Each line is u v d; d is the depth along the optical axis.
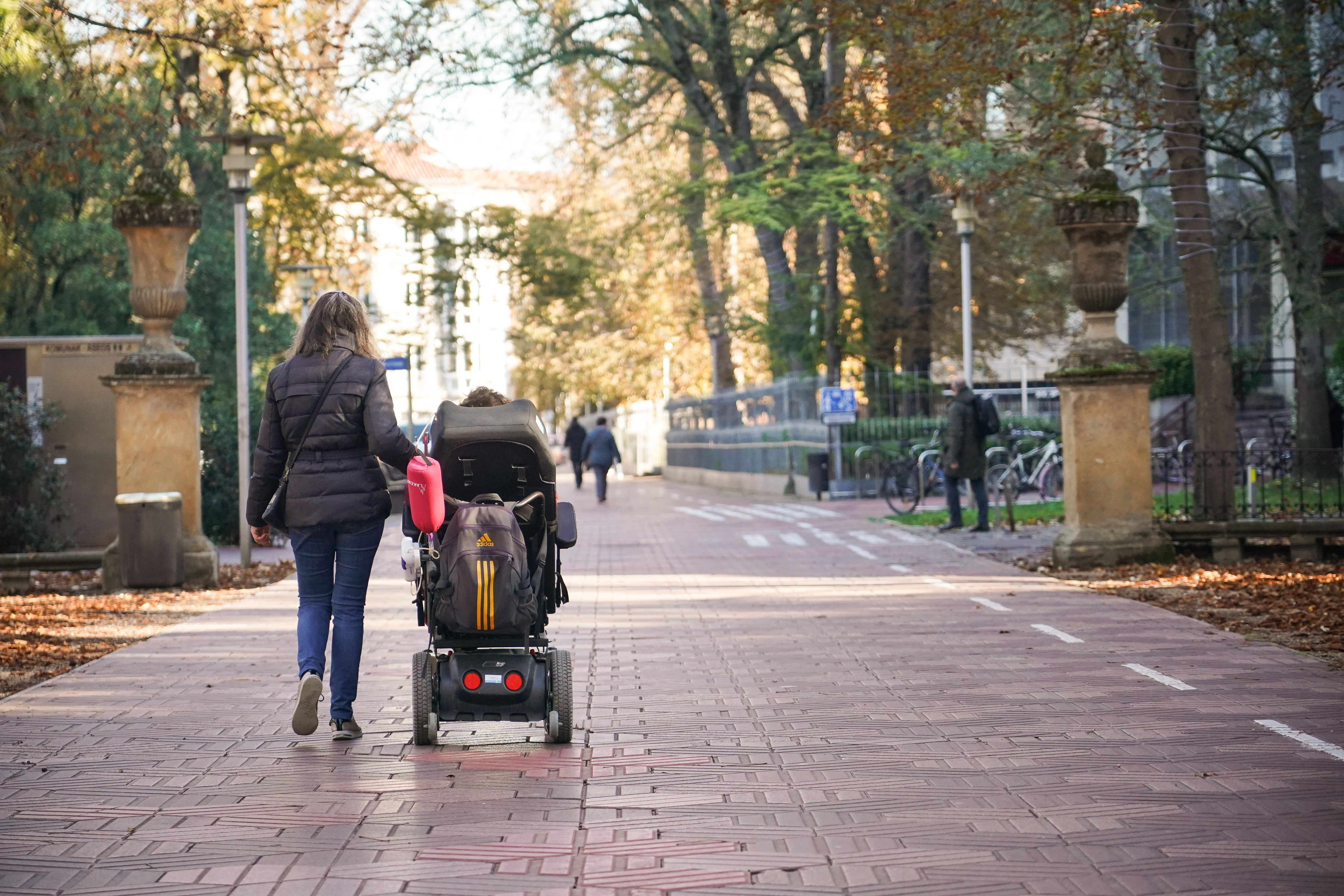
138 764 5.89
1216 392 14.97
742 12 16.52
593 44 29.47
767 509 26.81
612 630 10.12
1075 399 13.84
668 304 48.03
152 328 14.07
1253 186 21.81
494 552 5.87
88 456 17.75
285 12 21.42
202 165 24.95
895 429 30.16
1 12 12.47
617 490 40.66
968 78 15.15
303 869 4.35
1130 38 15.56
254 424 20.17
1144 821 4.80
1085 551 13.72
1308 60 17.00
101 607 12.14
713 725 6.64
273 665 8.70
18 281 22.58
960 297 32.88
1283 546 14.87
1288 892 4.02
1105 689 7.37
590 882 4.21
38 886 4.21
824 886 4.16
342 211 31.14
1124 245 13.97
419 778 5.57
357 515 6.12
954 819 4.88
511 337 55.88
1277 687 7.27
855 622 10.34
